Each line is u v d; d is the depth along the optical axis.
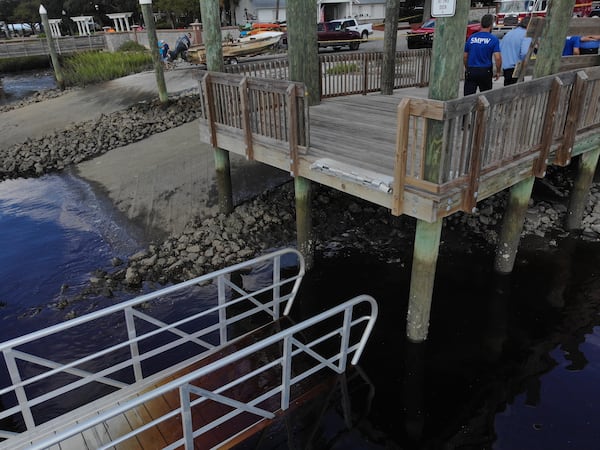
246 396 4.30
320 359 4.25
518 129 4.78
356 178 4.72
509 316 5.61
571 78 5.19
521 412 4.27
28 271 7.13
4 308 6.28
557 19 5.07
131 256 7.34
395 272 6.66
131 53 23.53
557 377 4.66
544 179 8.73
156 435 3.75
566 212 7.33
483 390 4.55
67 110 15.76
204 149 10.38
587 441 3.93
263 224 7.82
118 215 8.62
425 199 4.16
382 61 9.17
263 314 5.88
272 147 5.98
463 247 7.08
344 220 7.93
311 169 5.41
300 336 5.37
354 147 5.76
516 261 6.63
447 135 3.89
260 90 5.86
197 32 24.62
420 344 5.20
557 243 7.02
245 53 20.17
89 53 24.67
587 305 5.72
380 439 4.01
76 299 6.38
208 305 6.12
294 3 6.43
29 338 3.38
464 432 4.09
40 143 13.27
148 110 13.71
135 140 12.08
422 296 4.93
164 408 4.03
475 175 4.28
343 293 6.23
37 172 11.52
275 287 5.20
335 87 9.08
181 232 7.80
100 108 15.18
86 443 3.64
